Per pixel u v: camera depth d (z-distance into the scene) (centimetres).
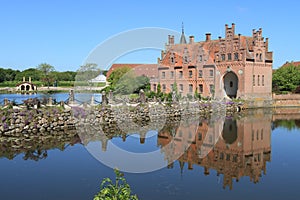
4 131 2512
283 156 1955
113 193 771
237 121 3731
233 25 5791
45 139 2336
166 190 1259
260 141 2470
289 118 4088
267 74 6119
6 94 7562
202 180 1375
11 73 12169
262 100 5747
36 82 11062
